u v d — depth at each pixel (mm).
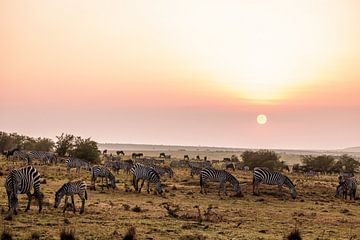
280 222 24453
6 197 27906
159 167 56000
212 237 19047
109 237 18109
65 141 80750
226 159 115062
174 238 18500
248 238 19297
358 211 31969
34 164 64500
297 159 197625
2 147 93812
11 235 17000
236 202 33250
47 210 23766
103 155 109438
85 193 24297
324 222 25344
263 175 39062
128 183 44500
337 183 61438
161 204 29641
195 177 57406
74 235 17656
